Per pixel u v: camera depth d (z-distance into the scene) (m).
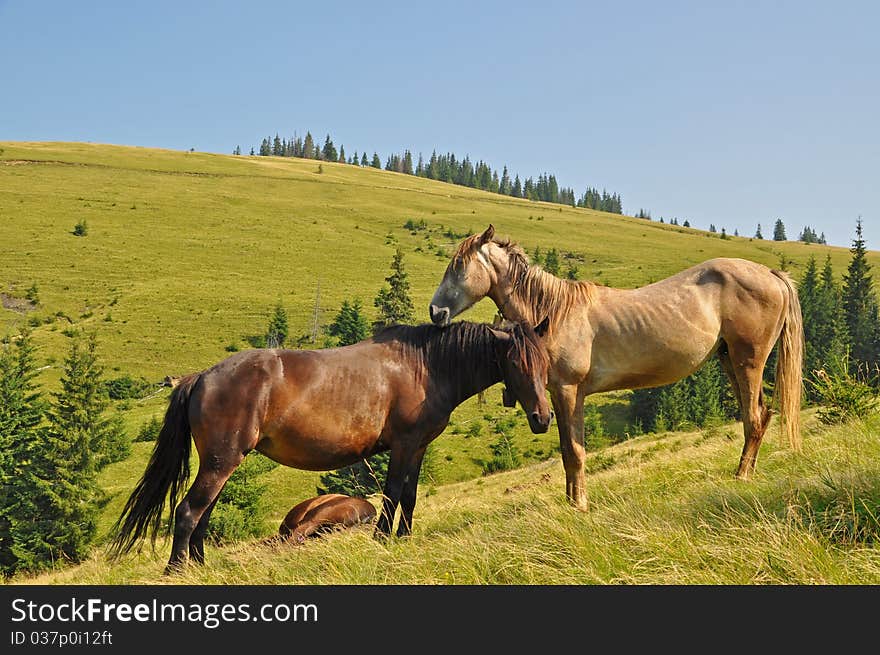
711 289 7.19
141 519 6.39
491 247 7.30
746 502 5.46
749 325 7.12
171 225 119.81
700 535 4.92
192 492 6.14
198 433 6.23
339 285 98.50
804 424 12.19
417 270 110.12
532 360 6.18
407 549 5.62
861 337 69.00
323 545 6.39
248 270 101.88
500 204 184.25
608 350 6.99
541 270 7.21
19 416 38.62
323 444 6.37
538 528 5.37
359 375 6.46
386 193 174.38
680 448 17.75
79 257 97.62
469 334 6.77
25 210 115.69
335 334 79.56
